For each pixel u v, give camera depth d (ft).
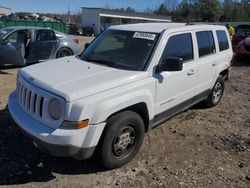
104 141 13.50
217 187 13.74
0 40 34.71
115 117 13.76
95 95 12.89
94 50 17.62
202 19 254.47
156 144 17.20
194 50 19.13
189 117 21.54
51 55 37.93
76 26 166.81
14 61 34.65
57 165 14.58
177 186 13.62
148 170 14.67
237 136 18.92
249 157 16.47
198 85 19.93
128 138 14.61
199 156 16.25
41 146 12.77
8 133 17.31
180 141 17.78
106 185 13.41
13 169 14.11
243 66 44.42
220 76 23.35
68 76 14.08
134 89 14.32
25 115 13.75
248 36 49.55
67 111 12.23
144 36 16.60
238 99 26.84
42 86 13.14
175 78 16.99
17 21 99.66
